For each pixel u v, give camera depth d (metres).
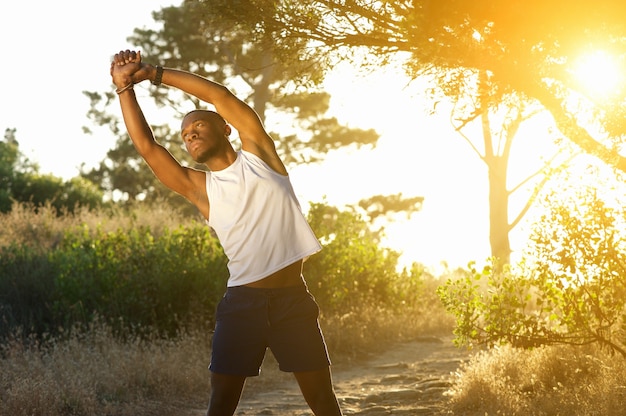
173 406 7.96
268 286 3.87
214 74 26.56
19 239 16.92
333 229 14.08
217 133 3.93
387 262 14.52
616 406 5.82
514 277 6.65
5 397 7.28
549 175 6.21
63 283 11.72
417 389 8.05
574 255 6.21
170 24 26.86
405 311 14.41
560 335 6.51
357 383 9.39
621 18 4.46
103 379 8.37
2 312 11.66
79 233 15.38
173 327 11.53
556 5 4.52
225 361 3.87
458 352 11.40
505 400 6.56
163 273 11.81
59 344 9.56
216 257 12.28
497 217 22.36
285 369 3.87
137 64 3.91
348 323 12.54
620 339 6.48
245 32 6.24
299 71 6.19
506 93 5.44
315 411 3.92
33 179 25.25
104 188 31.73
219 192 3.87
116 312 11.42
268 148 3.96
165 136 28.89
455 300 6.82
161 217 18.91
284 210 3.88
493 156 22.39
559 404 6.24
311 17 5.83
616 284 6.21
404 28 5.28
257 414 7.57
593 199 6.11
